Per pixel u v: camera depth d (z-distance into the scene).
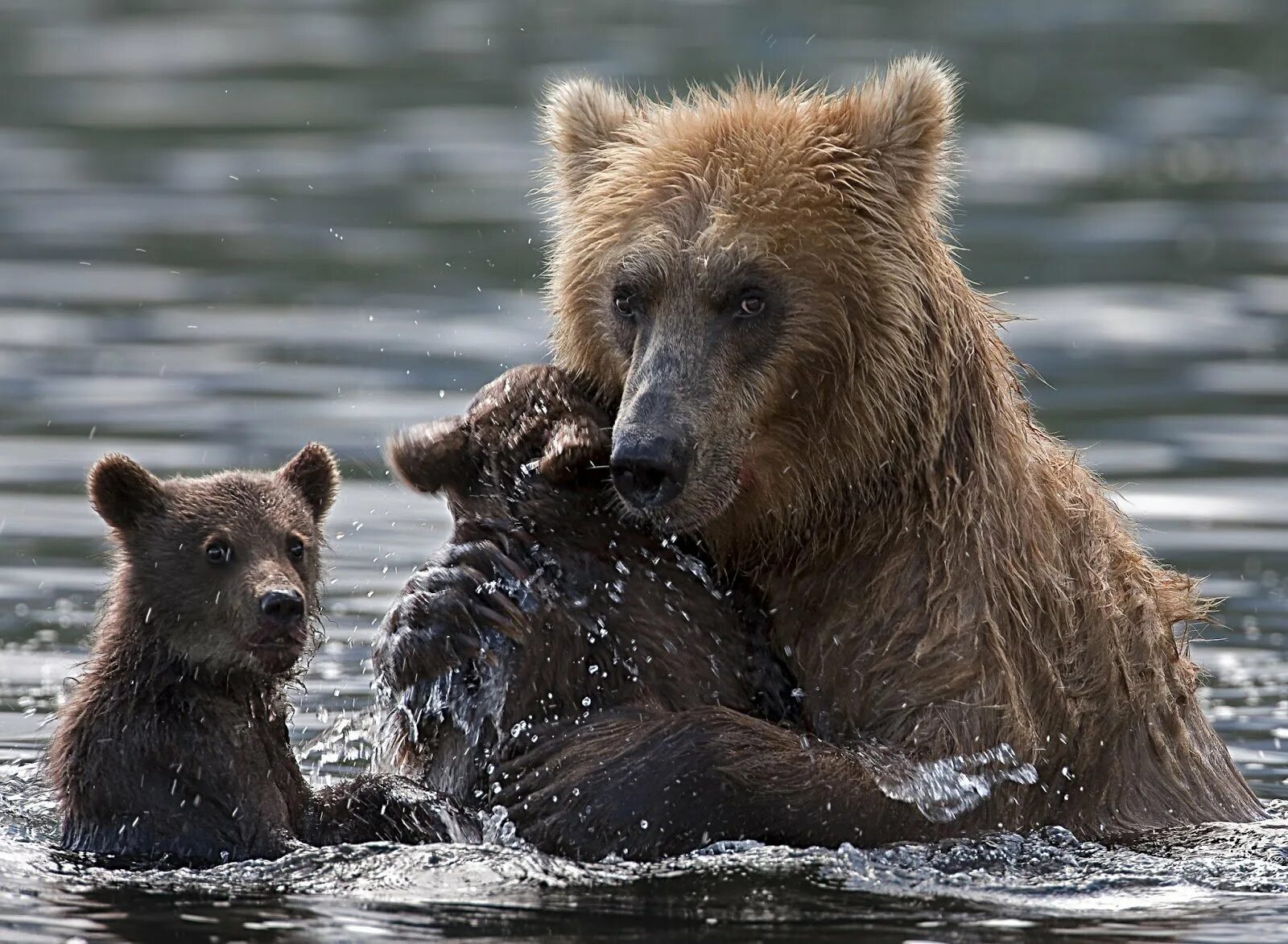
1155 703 12.84
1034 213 35.53
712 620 12.38
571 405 12.53
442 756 12.67
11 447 21.86
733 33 48.41
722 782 11.52
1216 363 26.59
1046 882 11.35
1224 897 11.26
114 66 47.22
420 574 12.27
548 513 12.38
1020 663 12.12
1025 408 13.25
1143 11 55.06
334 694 15.70
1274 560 19.16
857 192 12.20
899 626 12.08
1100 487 13.59
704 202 12.13
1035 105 43.94
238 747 12.38
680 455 11.70
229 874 11.53
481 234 32.88
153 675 12.43
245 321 27.75
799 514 12.31
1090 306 29.52
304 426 22.62
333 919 10.66
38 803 13.32
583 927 10.52
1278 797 13.88
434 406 23.41
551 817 11.73
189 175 37.00
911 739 11.86
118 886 11.30
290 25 52.78
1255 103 44.97
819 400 12.13
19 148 39.06
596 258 12.54
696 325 12.03
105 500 12.76
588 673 12.12
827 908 10.85
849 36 48.41
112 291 29.39
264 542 12.81
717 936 10.41
